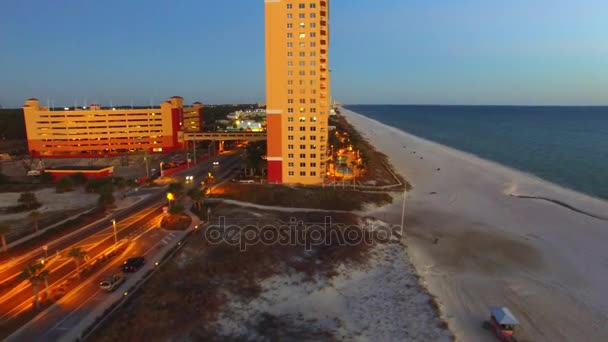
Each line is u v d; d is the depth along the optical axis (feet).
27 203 277.64
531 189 351.87
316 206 286.87
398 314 151.84
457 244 224.33
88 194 324.39
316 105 341.62
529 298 165.68
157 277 167.43
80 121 551.59
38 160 509.76
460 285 176.76
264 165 378.73
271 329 139.33
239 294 160.35
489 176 409.28
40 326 131.34
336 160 412.36
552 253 211.61
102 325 131.64
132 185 327.88
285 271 182.19
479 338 138.51
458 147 652.89
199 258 188.34
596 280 181.57
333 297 163.43
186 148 593.42
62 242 210.79
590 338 138.62
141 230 230.68
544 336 139.85
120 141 571.69
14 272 173.58
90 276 169.07
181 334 130.82
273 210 275.39
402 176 407.23
